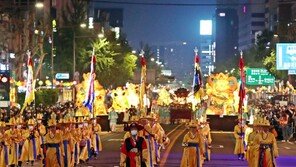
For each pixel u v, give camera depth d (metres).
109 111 71.62
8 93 44.72
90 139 35.22
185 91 100.81
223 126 73.50
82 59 103.44
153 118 31.98
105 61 107.06
